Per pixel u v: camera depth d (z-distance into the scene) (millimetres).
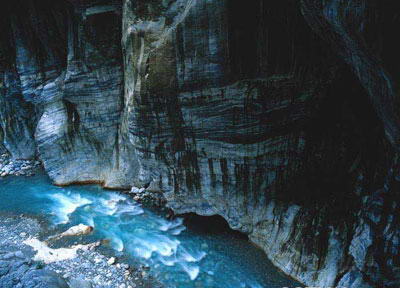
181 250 11188
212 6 8531
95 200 14352
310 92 9148
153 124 10117
